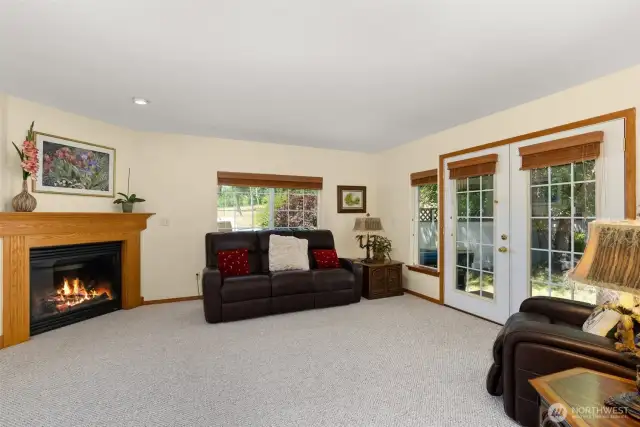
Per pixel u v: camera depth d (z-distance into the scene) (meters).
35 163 2.90
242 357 2.53
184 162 4.27
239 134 4.22
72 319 3.32
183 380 2.17
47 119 3.16
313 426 1.71
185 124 3.76
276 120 3.59
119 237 3.76
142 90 2.75
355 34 1.90
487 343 2.82
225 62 2.25
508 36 1.92
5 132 2.86
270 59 2.21
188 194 4.29
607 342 1.48
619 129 2.40
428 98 2.92
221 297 3.37
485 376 2.24
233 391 2.04
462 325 3.29
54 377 2.20
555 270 2.86
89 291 3.70
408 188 4.69
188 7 1.65
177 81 2.56
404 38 1.94
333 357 2.54
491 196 3.45
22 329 2.84
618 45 2.02
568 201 2.76
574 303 2.16
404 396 1.99
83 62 2.25
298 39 1.96
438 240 4.13
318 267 4.25
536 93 2.82
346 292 4.04
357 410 1.85
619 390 1.21
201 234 4.36
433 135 4.20
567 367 1.53
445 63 2.26
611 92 2.44
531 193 3.06
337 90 2.73
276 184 4.77
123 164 3.92
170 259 4.21
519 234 3.14
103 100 3.00
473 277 3.67
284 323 3.36
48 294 3.23
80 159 3.45
